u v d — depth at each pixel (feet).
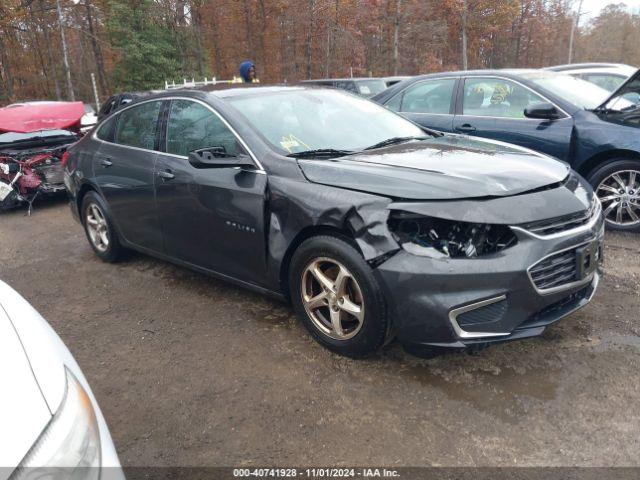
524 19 189.88
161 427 8.64
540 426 8.09
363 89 43.65
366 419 8.48
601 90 19.35
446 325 8.44
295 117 12.30
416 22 143.13
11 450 4.12
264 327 11.72
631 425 8.00
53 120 25.12
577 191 9.82
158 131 13.57
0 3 98.07
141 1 119.85
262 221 10.72
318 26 128.67
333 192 9.56
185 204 12.46
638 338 10.39
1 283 6.68
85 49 124.77
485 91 19.34
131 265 16.44
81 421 4.78
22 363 4.93
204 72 130.82
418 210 8.59
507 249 8.43
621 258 14.56
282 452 7.89
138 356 10.94
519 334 8.60
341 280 9.62
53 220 23.49
